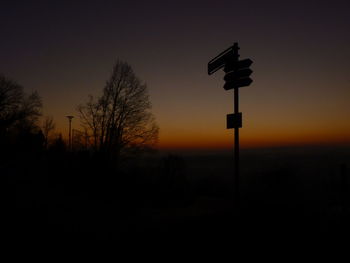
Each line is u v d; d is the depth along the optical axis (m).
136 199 15.97
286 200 10.72
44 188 14.03
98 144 27.75
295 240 5.72
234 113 6.55
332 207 8.77
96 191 15.74
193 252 5.07
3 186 12.82
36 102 40.94
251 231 6.21
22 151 34.66
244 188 17.06
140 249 5.26
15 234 6.43
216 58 7.36
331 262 4.71
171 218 9.04
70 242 5.87
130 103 28.75
